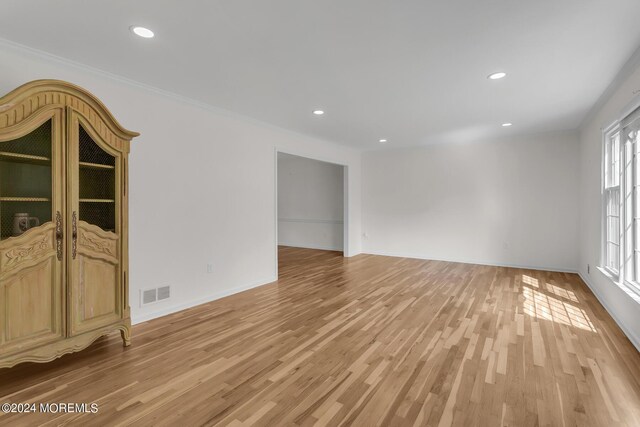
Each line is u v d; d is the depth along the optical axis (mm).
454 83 3354
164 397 2061
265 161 5031
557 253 5750
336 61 2846
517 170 6027
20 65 2619
